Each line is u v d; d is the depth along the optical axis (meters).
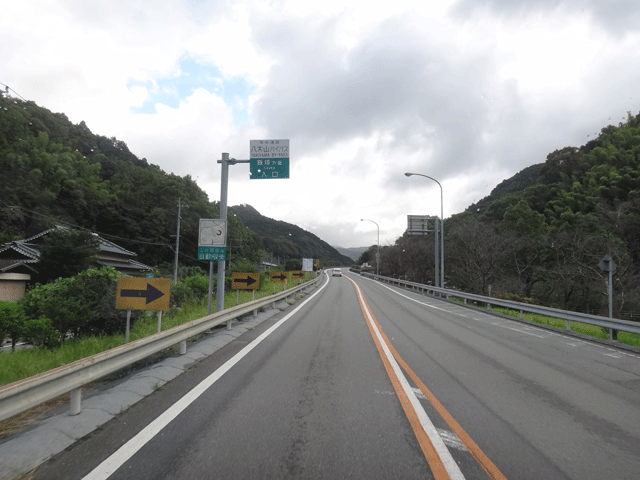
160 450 3.69
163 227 66.31
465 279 37.12
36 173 47.38
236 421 4.44
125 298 7.59
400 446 3.86
